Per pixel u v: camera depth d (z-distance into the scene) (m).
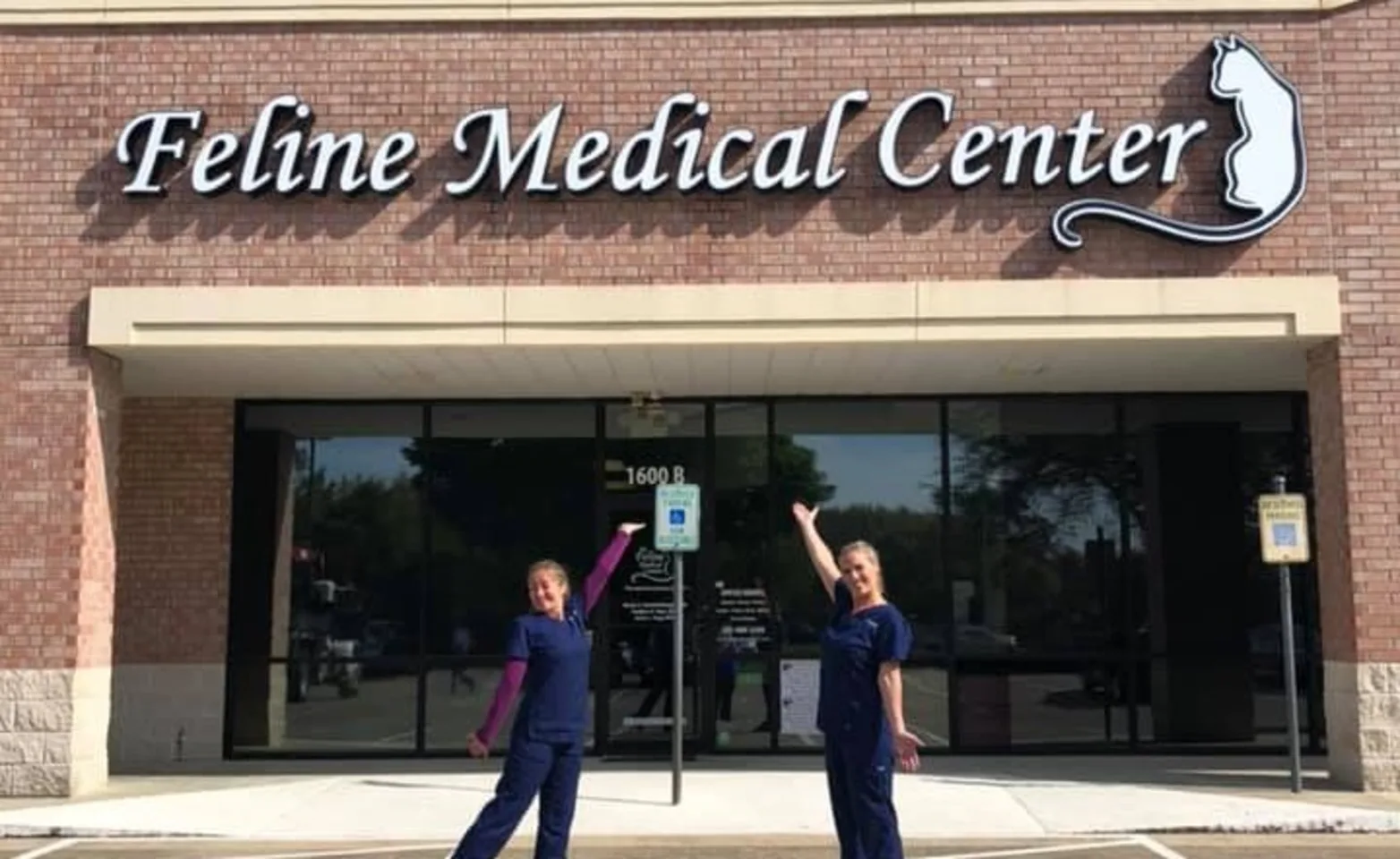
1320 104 12.42
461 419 15.09
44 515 12.17
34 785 11.95
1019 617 14.63
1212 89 12.37
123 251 12.40
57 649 12.06
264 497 15.02
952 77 12.53
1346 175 12.34
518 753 7.75
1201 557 14.70
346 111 12.58
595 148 12.41
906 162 12.44
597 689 14.45
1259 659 14.57
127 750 14.53
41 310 12.37
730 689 14.50
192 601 14.77
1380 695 11.86
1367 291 12.20
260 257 12.39
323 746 14.64
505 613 14.79
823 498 14.81
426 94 12.59
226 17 12.61
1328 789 12.00
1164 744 14.45
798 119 12.52
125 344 12.25
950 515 14.77
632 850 9.84
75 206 12.46
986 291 12.20
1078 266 12.27
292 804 11.70
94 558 12.41
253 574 14.90
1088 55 12.52
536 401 15.05
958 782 12.56
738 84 12.55
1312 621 14.58
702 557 14.70
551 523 14.90
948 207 12.34
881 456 14.89
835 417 14.95
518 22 12.65
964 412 14.95
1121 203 12.33
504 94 12.60
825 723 7.34
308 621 14.84
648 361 13.01
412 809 11.50
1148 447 14.85
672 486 11.49
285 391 14.68
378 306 12.27
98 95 12.60
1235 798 11.58
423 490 14.98
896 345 12.36
